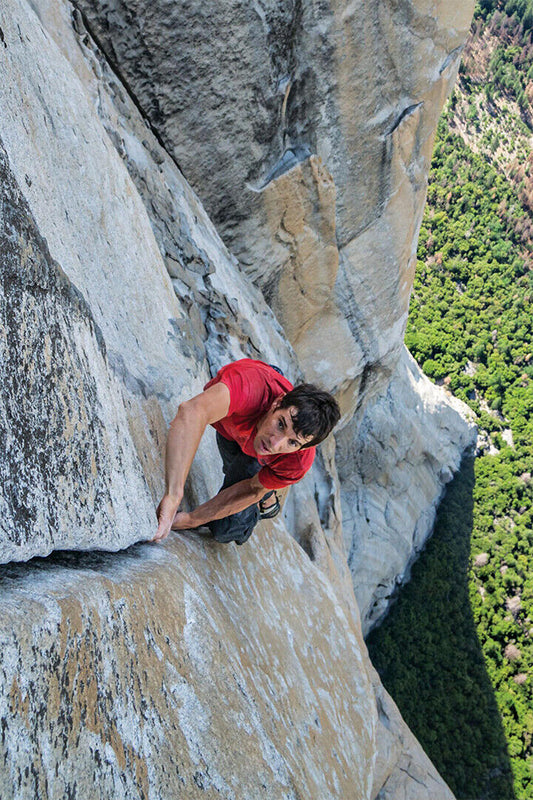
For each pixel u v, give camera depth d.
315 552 4.87
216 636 1.62
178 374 2.35
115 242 2.04
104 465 1.23
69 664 0.81
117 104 3.48
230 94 4.19
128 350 1.89
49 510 0.92
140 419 1.75
